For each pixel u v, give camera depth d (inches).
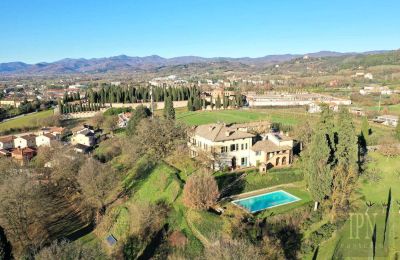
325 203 2568.9
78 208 3420.3
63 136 6801.2
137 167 3932.1
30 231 2940.5
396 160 3437.5
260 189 3002.0
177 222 2591.0
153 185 3275.1
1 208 2714.1
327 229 2292.1
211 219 2396.7
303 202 2655.0
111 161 4554.6
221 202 2696.9
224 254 1565.0
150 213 2719.0
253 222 2333.9
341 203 2541.8
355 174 2797.7
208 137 3491.6
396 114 6254.9
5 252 2144.4
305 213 2492.6
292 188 3011.8
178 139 3912.4
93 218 3196.4
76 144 5821.9
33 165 4443.9
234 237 2145.7
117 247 2564.0
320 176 2484.0
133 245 2522.1
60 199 3666.3
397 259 1946.4
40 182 3673.7
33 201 2965.1
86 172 3304.6
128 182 3656.5
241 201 2733.8
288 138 3661.4
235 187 2962.6
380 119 5885.8
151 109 7726.4
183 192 2728.8
